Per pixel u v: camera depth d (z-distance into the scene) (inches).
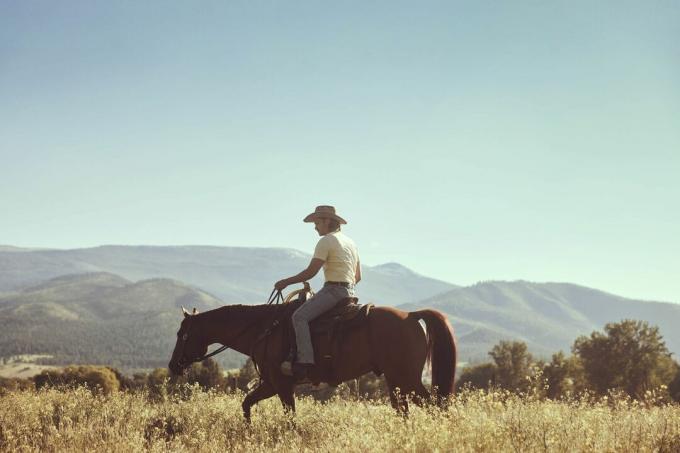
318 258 349.7
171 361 396.8
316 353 343.3
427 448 231.3
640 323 2524.6
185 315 397.1
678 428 250.5
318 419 331.6
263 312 376.5
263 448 270.1
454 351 329.7
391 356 331.0
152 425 337.7
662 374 2445.9
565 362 2347.4
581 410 292.2
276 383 356.2
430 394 324.2
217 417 354.6
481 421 257.1
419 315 341.1
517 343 2600.9
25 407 363.6
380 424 273.0
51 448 279.4
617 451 222.5
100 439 284.5
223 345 390.0
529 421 259.0
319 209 364.2
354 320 342.3
